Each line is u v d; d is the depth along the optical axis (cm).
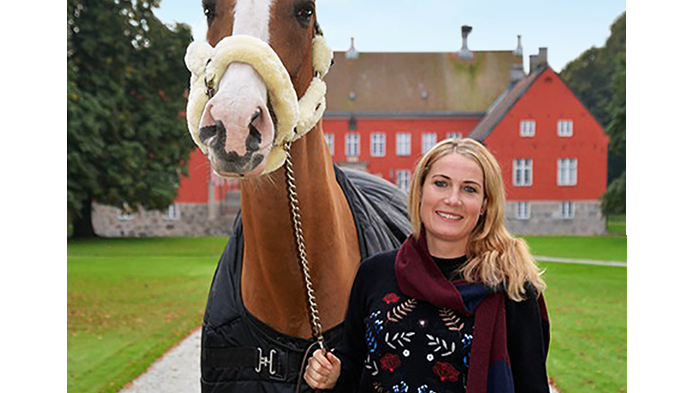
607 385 383
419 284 139
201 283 777
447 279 142
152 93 1536
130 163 1408
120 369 405
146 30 1489
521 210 2130
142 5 1481
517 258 140
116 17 1427
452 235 142
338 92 2509
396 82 2555
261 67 126
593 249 1345
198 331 518
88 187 1405
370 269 153
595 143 2144
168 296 680
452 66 2619
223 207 2006
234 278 182
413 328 138
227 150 119
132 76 1483
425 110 2483
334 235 168
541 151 2141
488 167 144
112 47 1445
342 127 2456
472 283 138
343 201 192
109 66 1456
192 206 1988
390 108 2480
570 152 2144
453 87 2547
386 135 2461
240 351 172
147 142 1502
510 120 2134
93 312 587
